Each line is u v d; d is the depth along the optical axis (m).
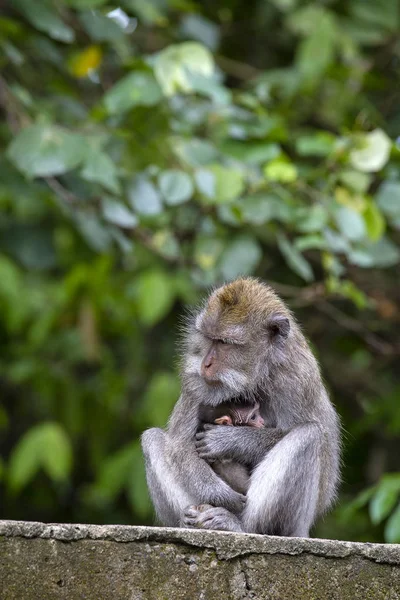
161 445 11.55
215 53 19.34
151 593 8.21
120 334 19.89
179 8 17.11
